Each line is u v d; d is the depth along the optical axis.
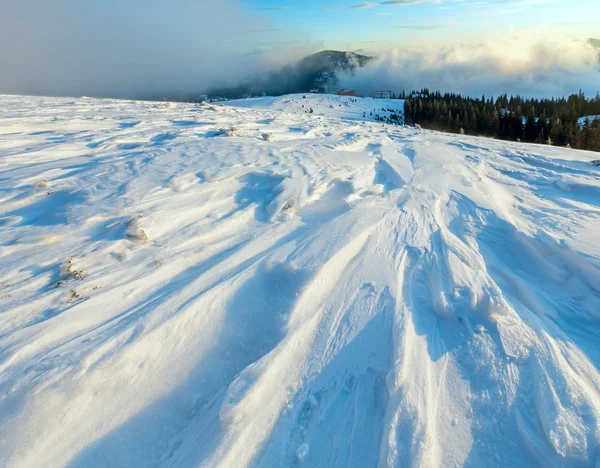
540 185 6.06
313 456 2.18
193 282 3.40
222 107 15.54
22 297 3.06
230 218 4.57
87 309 3.00
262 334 3.07
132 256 3.71
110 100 16.36
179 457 2.21
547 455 2.06
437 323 3.07
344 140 8.53
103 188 4.93
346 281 3.55
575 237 4.11
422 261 3.85
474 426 2.25
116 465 2.22
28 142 7.15
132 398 2.53
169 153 6.53
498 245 4.29
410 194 5.48
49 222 4.13
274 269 3.65
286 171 5.90
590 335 2.96
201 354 2.90
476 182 6.07
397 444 2.10
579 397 2.33
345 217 4.61
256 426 2.29
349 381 2.61
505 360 2.68
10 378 2.34
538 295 3.43
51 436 2.20
